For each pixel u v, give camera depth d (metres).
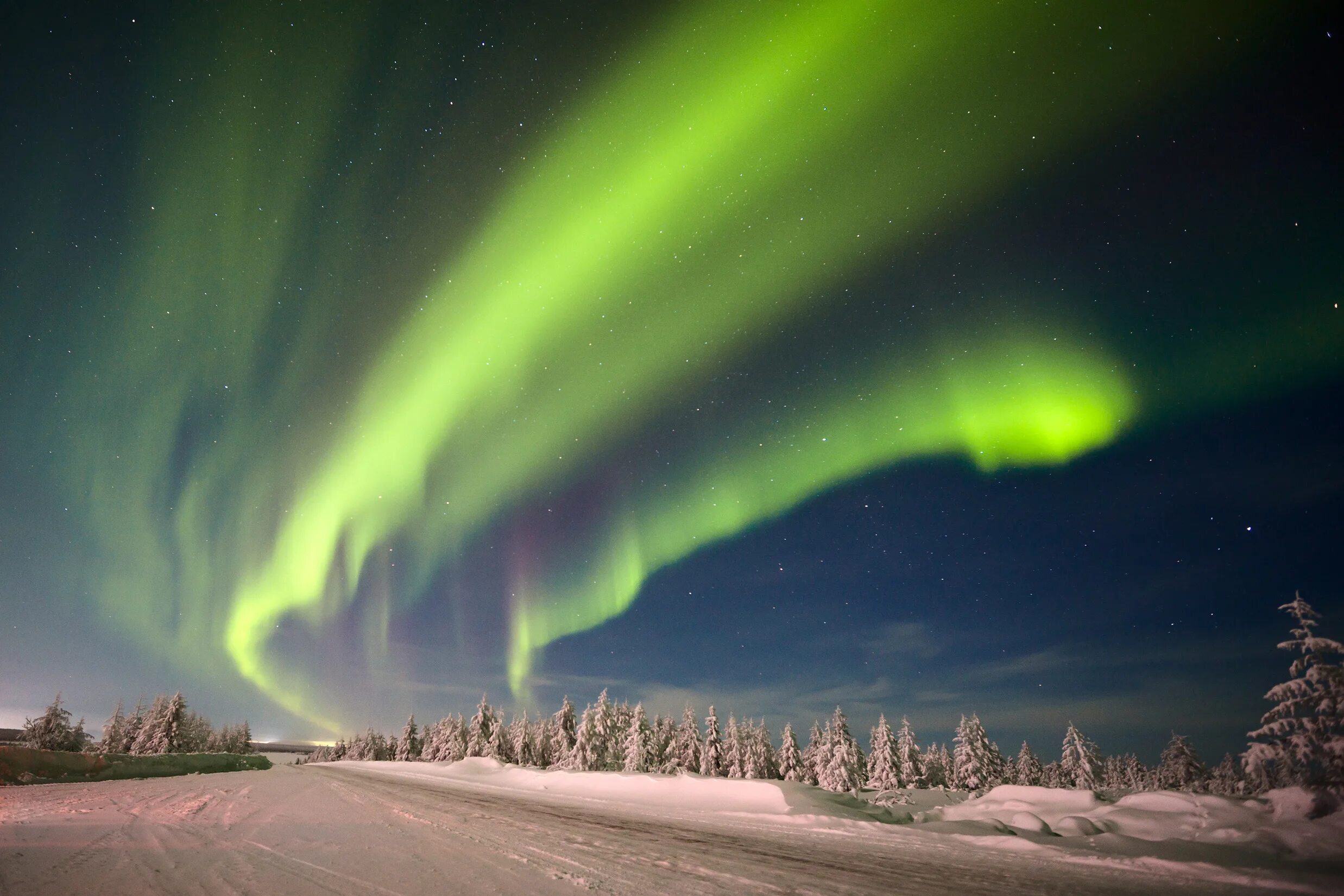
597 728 53.41
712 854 10.95
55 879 6.80
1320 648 12.76
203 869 7.72
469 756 68.19
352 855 9.31
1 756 21.58
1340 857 10.34
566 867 9.09
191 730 74.12
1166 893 8.30
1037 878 9.31
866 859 10.80
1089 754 50.94
